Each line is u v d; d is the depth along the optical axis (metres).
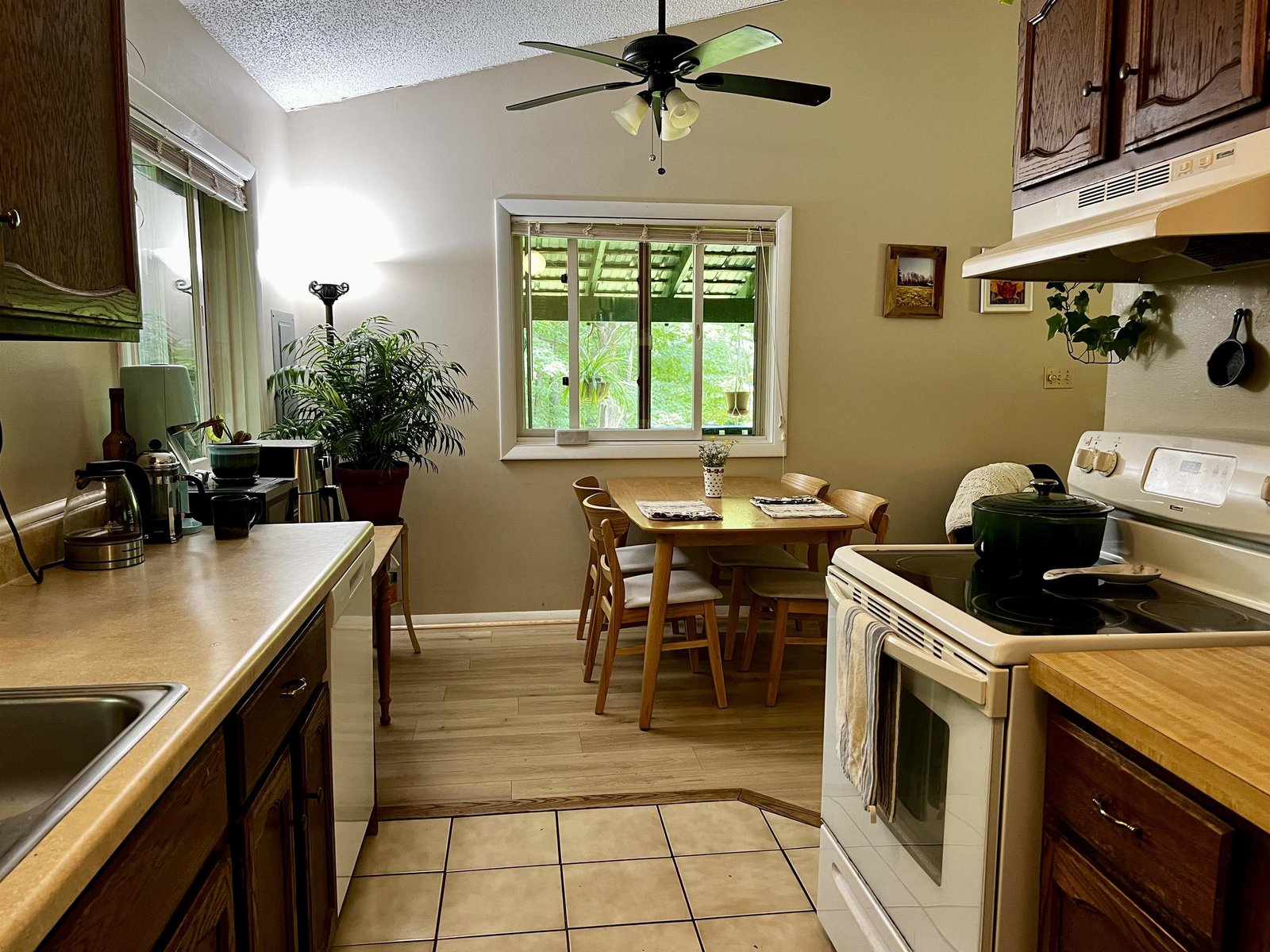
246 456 2.18
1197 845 0.85
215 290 3.04
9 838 0.72
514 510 4.08
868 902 1.56
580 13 3.49
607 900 1.96
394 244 3.89
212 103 2.86
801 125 4.06
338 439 3.34
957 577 1.62
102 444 1.95
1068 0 1.65
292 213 3.81
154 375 2.01
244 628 1.24
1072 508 1.57
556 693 3.24
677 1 3.63
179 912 0.90
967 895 1.21
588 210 3.96
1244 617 1.34
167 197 2.62
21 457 1.64
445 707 3.10
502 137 3.91
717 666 3.08
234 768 1.08
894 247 4.15
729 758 2.70
